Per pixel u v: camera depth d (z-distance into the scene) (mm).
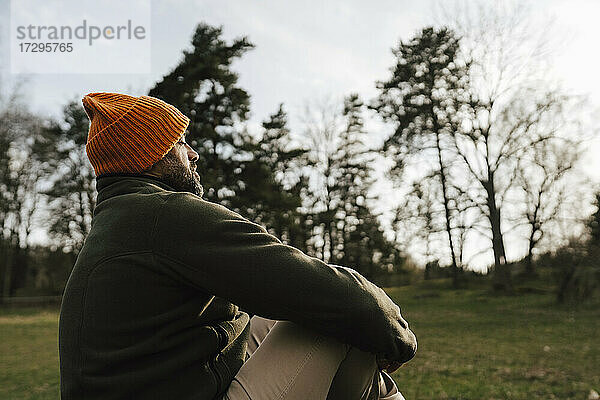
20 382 8070
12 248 36500
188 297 1376
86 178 35219
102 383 1310
